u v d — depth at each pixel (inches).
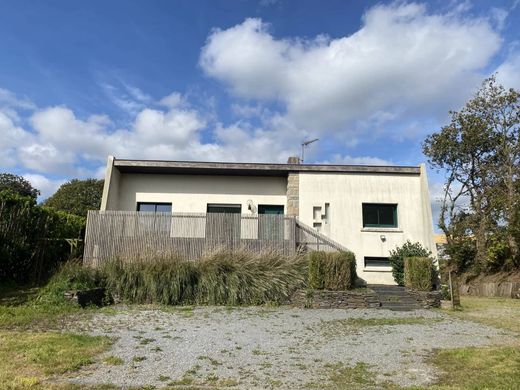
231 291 482.0
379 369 251.9
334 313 454.6
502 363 261.0
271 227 604.7
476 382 225.3
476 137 989.2
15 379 210.5
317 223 685.9
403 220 690.8
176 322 378.3
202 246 590.2
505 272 906.1
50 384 206.4
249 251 538.9
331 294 493.4
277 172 714.2
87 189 1417.3
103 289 469.7
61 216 643.5
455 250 1027.9
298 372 243.6
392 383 225.6
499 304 622.5
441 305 534.6
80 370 233.1
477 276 968.9
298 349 297.3
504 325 404.5
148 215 594.2
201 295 480.4
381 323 403.2
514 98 964.6
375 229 686.5
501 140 968.9
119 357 260.7
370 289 535.8
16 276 503.8
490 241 949.8
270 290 495.2
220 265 502.0
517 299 743.7
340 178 701.9
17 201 511.2
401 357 279.7
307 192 696.4
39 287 479.2
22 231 514.3
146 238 585.9
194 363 255.4
